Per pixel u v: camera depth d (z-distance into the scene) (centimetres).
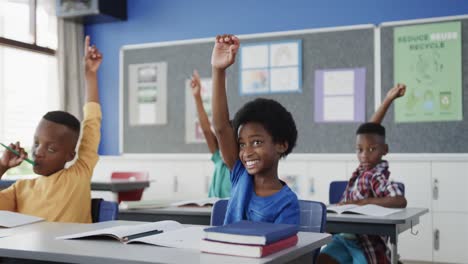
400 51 411
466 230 382
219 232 100
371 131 250
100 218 181
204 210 226
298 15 448
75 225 148
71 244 113
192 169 464
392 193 231
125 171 461
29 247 109
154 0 500
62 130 181
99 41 518
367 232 200
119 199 396
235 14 470
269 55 451
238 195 142
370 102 420
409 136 407
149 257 97
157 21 498
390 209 217
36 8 484
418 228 394
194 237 117
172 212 227
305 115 438
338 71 429
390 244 209
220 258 96
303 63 441
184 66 482
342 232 204
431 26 404
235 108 461
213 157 286
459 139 395
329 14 439
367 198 234
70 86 502
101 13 479
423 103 405
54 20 495
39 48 480
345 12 434
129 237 116
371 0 426
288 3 452
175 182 470
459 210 385
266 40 452
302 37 441
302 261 116
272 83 449
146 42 502
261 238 96
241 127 141
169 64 488
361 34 423
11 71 468
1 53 461
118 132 511
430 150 402
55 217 173
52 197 176
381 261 213
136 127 499
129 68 502
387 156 406
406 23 411
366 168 250
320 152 433
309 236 123
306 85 439
